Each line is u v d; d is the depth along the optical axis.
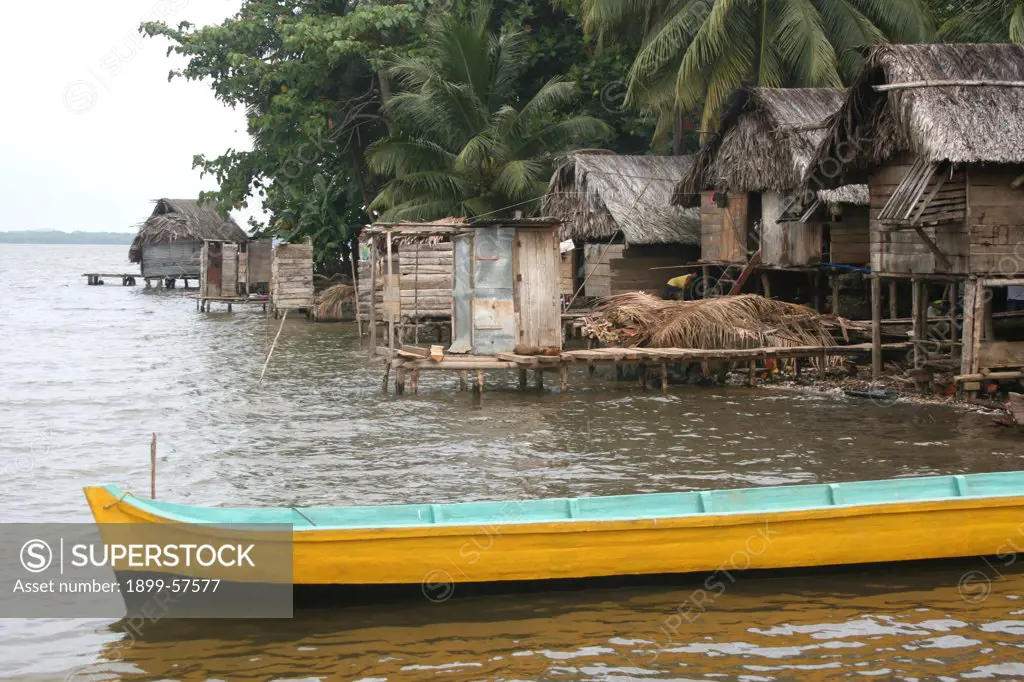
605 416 18.86
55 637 9.73
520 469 15.12
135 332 35.56
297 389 22.58
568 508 11.03
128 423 18.91
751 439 16.70
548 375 24.31
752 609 10.30
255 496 13.80
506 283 21.41
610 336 23.00
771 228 25.23
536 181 35.84
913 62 18.30
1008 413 16.98
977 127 17.22
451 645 9.52
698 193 27.95
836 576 11.16
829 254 24.09
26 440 17.47
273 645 9.55
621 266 29.56
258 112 43.00
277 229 44.25
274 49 42.53
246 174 43.66
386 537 10.07
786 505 11.34
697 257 30.11
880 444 16.12
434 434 17.58
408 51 38.88
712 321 21.78
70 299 52.59
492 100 36.78
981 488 11.90
